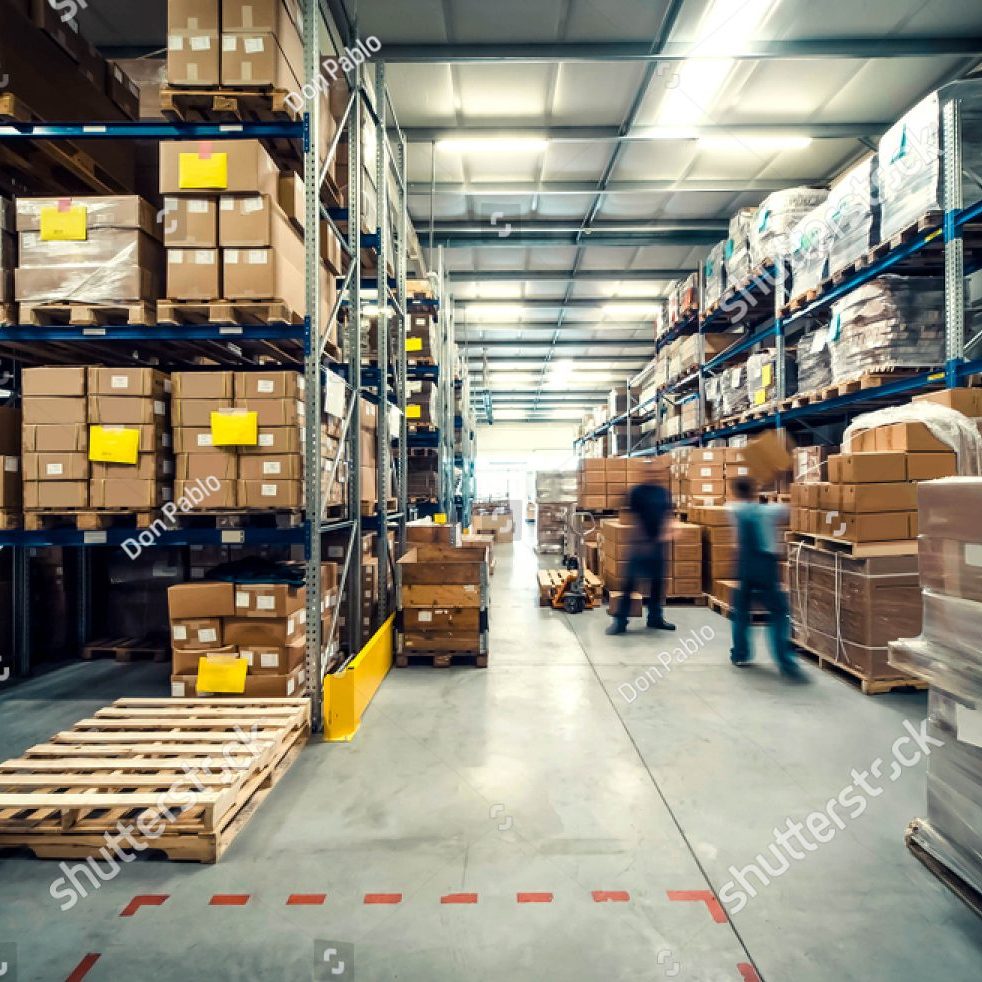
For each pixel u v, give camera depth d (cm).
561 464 2859
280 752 318
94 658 530
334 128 471
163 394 386
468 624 509
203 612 385
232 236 359
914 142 470
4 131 363
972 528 211
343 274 519
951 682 217
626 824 268
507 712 407
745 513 501
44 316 372
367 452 521
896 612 432
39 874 237
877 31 602
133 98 475
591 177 915
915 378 487
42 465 369
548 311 1468
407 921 208
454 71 682
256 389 369
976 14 579
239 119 377
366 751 345
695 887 226
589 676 486
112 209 365
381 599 553
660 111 744
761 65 660
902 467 433
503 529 1706
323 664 430
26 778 267
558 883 228
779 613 473
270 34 354
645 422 1492
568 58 625
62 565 539
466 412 1458
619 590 741
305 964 189
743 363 898
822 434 792
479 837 258
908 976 185
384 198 540
